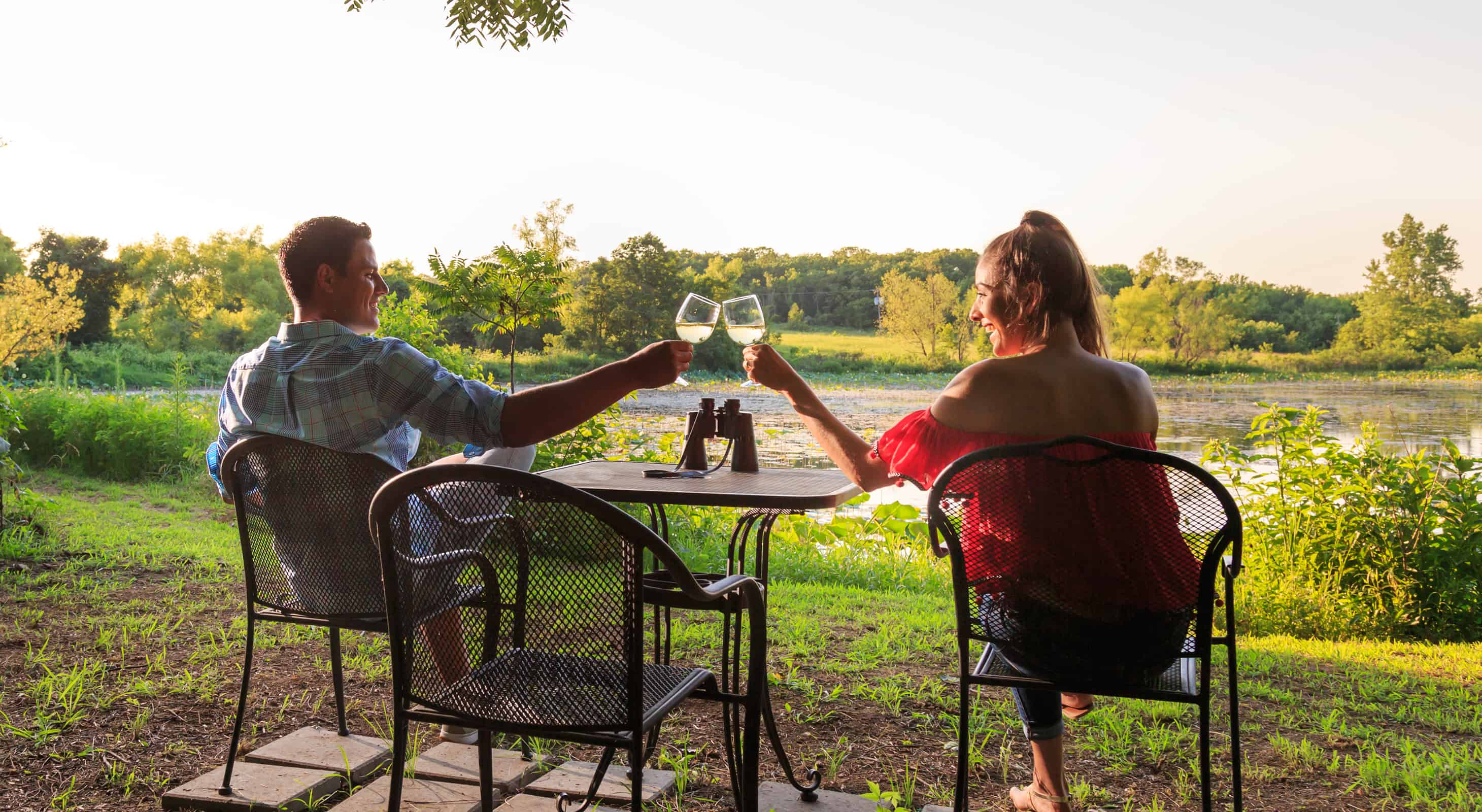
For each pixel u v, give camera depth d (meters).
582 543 1.39
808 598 4.83
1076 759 2.57
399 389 2.06
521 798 2.18
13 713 2.65
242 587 4.49
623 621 1.39
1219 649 4.01
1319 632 5.02
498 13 5.24
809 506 1.94
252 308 61.66
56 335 28.56
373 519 1.47
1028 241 1.87
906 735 2.73
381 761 2.39
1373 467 5.71
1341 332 65.38
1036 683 1.70
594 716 1.42
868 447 2.04
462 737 2.52
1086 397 1.76
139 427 8.92
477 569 1.48
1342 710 3.13
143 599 4.17
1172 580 1.66
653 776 2.30
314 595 2.03
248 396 2.19
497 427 2.02
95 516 6.51
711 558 5.69
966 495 1.74
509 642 1.47
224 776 2.13
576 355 40.78
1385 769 2.49
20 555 4.91
